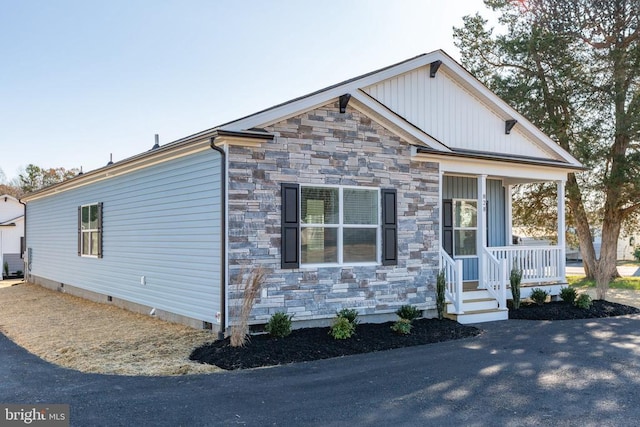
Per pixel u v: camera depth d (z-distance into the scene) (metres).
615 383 6.42
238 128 8.64
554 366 7.29
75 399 5.80
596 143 19.11
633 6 18.64
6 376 6.93
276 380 6.57
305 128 9.45
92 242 14.80
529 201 21.92
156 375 6.87
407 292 10.66
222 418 5.15
